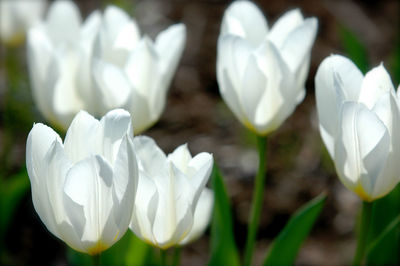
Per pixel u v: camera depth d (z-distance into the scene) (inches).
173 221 39.3
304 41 42.5
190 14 89.8
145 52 43.6
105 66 43.2
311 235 63.5
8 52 71.1
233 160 67.8
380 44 87.1
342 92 39.8
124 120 37.8
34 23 63.2
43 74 45.1
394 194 48.7
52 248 62.0
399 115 39.4
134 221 39.4
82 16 89.7
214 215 45.3
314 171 68.0
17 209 62.2
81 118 37.9
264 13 90.8
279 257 44.3
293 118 75.1
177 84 79.7
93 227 38.0
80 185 37.5
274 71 42.5
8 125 66.0
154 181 38.9
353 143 40.0
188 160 39.3
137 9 88.7
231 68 42.9
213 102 77.8
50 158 37.4
